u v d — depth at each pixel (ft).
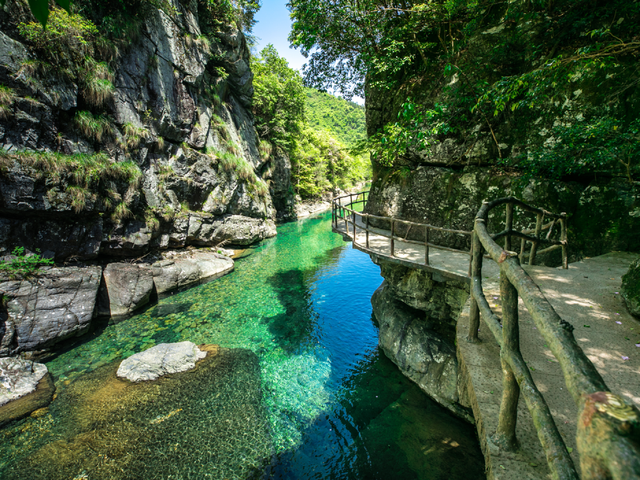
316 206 127.65
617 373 7.88
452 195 24.71
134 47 42.27
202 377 22.82
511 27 23.73
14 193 28.02
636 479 1.81
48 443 17.24
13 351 24.61
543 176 20.89
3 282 26.48
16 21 29.99
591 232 19.26
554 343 3.87
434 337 22.02
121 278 34.35
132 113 41.81
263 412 19.63
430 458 15.80
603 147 16.84
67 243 32.63
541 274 14.78
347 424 18.67
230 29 61.21
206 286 41.42
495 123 23.47
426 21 26.81
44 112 31.27
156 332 29.73
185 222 48.65
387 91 32.04
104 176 35.83
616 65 16.99
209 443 17.33
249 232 63.57
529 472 5.44
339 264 51.49
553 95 20.31
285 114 89.97
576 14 19.98
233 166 60.29
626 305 11.06
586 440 2.40
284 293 39.34
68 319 27.78
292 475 15.58
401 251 22.63
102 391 21.29
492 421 6.56
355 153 31.58
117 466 15.92
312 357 25.76
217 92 61.98
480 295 7.97
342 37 29.81
